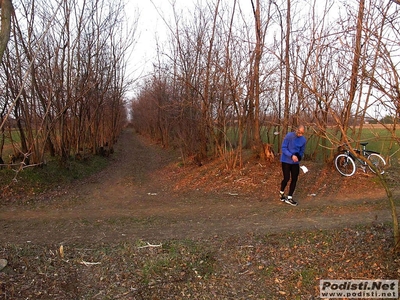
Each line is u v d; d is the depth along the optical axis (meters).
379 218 5.99
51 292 3.83
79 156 14.87
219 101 11.20
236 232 5.71
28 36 8.73
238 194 8.70
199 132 14.35
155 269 4.36
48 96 10.86
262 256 4.70
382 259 4.07
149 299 3.76
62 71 11.55
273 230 5.69
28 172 10.14
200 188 9.71
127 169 15.27
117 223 6.48
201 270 4.37
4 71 9.84
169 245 5.19
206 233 5.74
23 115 10.98
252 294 3.83
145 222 6.53
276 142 14.96
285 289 3.88
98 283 4.08
